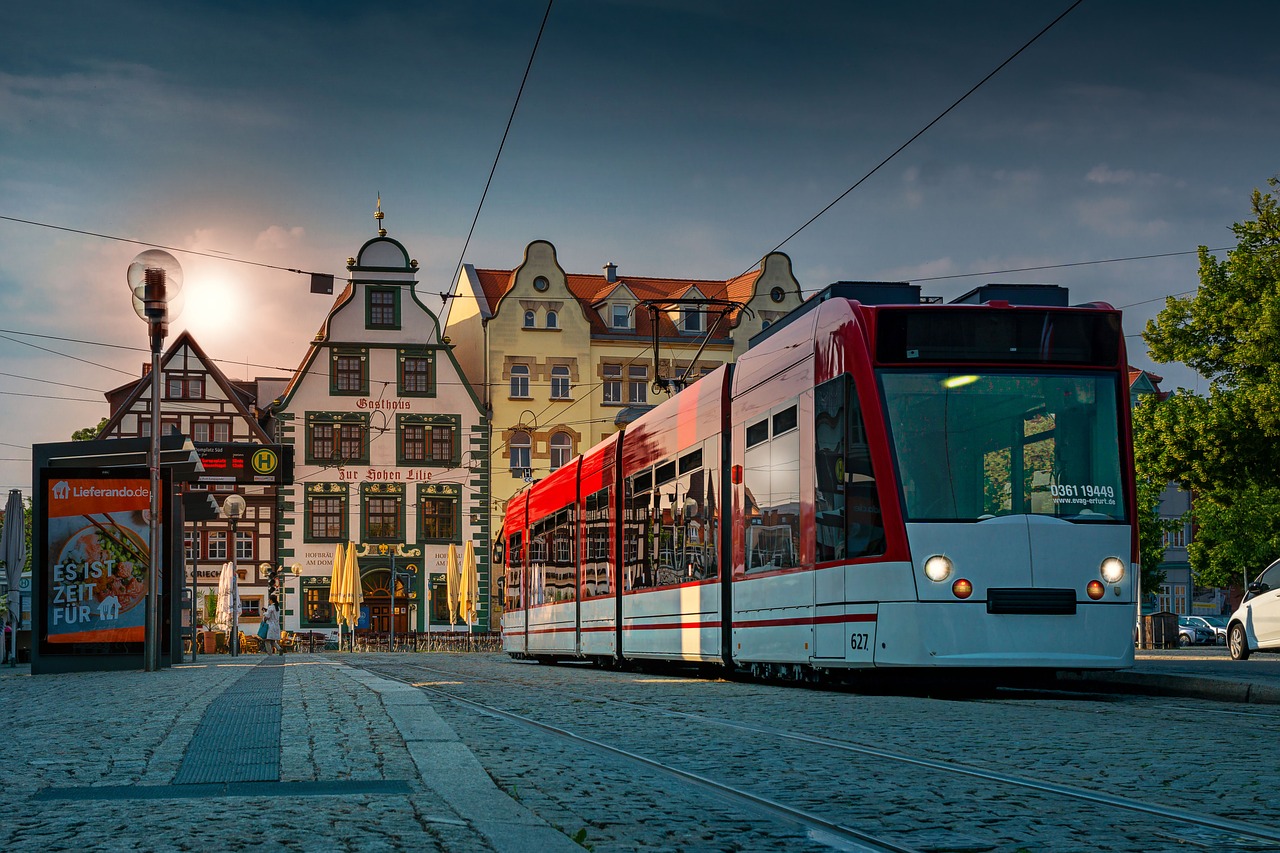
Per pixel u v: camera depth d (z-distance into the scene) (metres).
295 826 5.55
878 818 6.19
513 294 64.38
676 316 66.31
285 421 61.53
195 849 5.05
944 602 13.75
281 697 13.57
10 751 8.67
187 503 36.19
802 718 11.44
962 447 14.12
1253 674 15.77
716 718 11.57
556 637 27.81
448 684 17.78
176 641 29.58
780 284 67.12
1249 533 52.00
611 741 9.59
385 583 61.72
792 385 16.20
